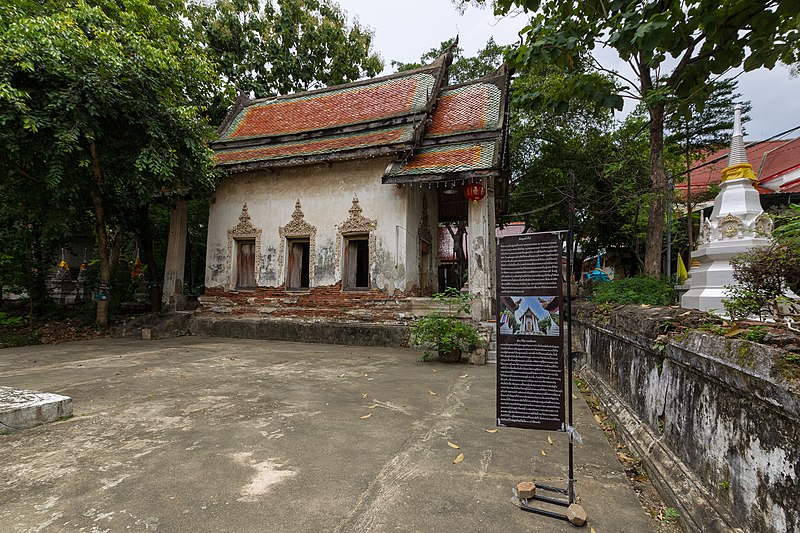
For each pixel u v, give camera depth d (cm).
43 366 728
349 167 1117
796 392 166
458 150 1018
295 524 244
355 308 1080
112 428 406
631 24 531
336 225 1120
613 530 244
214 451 350
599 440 394
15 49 798
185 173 1064
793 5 490
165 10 1292
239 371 695
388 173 975
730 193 480
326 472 313
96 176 1041
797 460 170
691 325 307
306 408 481
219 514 253
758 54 521
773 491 185
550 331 290
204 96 1498
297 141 1234
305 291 1141
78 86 882
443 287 2230
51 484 289
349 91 1356
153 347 966
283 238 1178
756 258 318
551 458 350
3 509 256
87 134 880
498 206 1491
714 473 240
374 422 435
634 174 1260
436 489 290
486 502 274
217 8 1848
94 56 890
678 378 298
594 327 601
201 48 1351
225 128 1410
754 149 1636
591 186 1489
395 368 734
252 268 1246
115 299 1352
